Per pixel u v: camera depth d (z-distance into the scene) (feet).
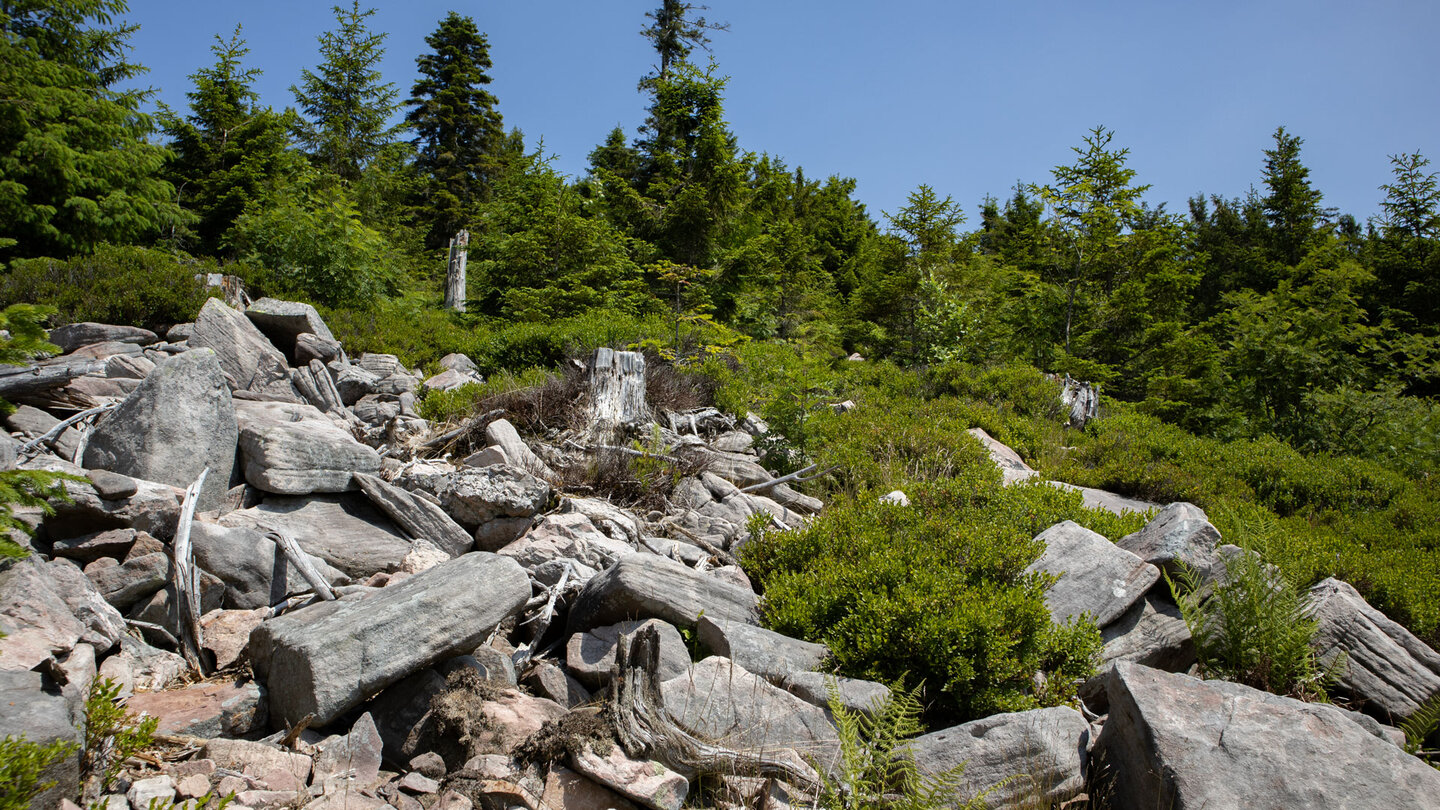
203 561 13.96
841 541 18.61
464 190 105.29
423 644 12.20
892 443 31.24
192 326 28.04
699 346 38.78
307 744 11.04
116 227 46.80
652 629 12.24
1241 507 30.40
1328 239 84.28
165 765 10.11
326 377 25.58
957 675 13.52
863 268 89.30
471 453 23.94
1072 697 14.80
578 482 22.53
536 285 52.85
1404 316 77.71
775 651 13.91
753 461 27.25
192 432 16.15
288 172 69.10
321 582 14.67
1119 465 35.40
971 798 11.16
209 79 71.92
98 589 12.82
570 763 10.86
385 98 86.28
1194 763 11.01
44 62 45.78
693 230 65.92
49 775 8.51
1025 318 63.57
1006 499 23.29
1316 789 10.76
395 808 10.25
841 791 10.86
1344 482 35.29
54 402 18.45
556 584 16.12
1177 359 60.44
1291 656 15.33
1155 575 17.51
